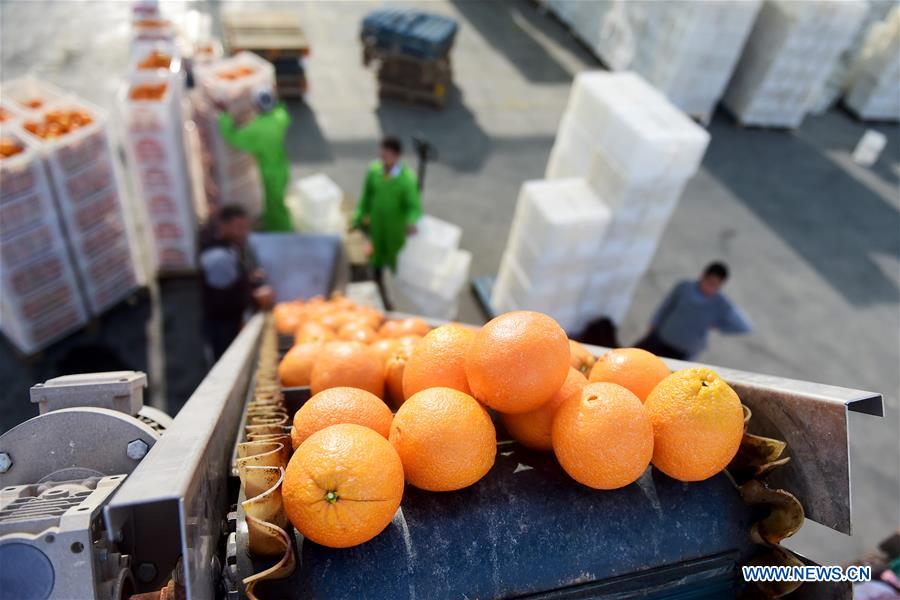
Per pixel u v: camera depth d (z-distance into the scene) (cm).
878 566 288
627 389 114
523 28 1132
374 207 523
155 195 496
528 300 505
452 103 895
